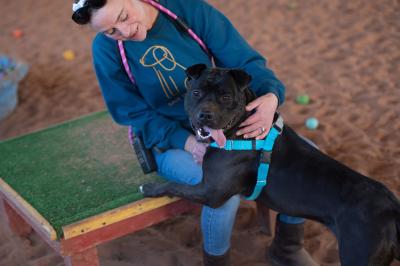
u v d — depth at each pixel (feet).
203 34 9.67
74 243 9.03
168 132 9.60
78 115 17.25
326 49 20.10
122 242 11.42
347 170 8.27
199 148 9.25
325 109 16.03
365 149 13.76
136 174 10.55
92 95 18.54
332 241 10.96
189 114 8.75
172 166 9.66
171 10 9.39
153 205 9.48
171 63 9.36
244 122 8.68
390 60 18.62
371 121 15.15
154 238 11.51
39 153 11.85
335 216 8.00
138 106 9.79
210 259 9.61
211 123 8.18
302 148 8.78
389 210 7.63
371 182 8.01
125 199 9.52
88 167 11.03
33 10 28.45
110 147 11.83
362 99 16.38
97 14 8.39
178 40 9.41
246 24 23.41
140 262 10.78
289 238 9.96
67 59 21.71
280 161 8.70
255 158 8.77
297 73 18.49
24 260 11.20
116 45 9.30
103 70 9.52
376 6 23.54
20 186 10.59
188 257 10.82
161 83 9.46
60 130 12.84
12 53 22.71
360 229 7.63
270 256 10.46
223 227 9.21
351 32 21.26
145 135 9.78
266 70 9.71
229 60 9.80
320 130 14.90
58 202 9.81
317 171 8.37
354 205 7.78
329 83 17.58
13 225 11.81
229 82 8.38
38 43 23.72
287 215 8.95
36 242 11.78
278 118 9.05
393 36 20.44
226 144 8.65
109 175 10.63
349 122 15.21
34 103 18.35
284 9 24.67
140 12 8.80
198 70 8.52
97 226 9.06
